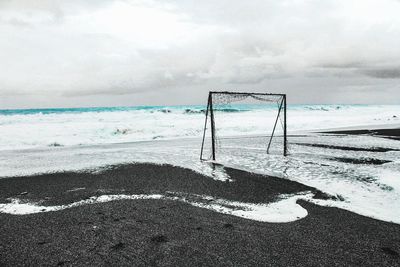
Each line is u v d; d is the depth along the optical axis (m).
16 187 7.13
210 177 8.07
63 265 3.36
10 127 22.12
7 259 3.52
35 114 31.03
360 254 3.66
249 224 4.69
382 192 6.40
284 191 6.70
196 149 13.95
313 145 14.48
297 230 4.43
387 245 3.93
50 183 7.50
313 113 47.75
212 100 10.58
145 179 7.86
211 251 3.70
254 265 3.35
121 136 21.09
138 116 34.56
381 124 31.09
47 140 17.86
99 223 4.70
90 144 17.44
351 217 5.01
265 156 11.48
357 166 9.11
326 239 4.11
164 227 4.53
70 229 4.45
